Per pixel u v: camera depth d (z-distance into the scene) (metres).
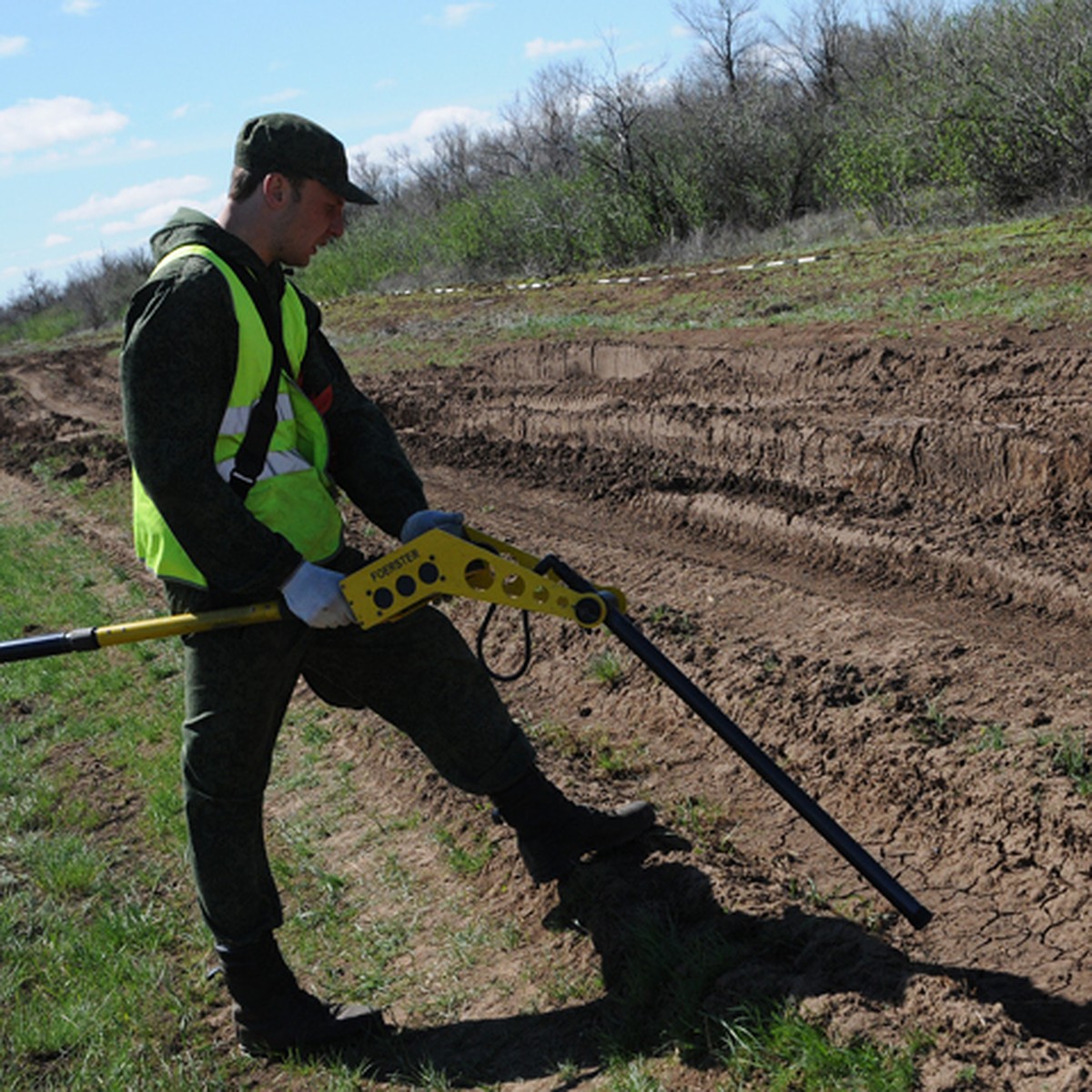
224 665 3.18
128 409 2.94
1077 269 11.23
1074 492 6.79
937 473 7.55
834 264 15.69
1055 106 17.52
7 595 10.09
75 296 61.34
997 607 5.98
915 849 4.09
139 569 10.00
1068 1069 2.64
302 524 3.22
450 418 12.94
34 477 15.83
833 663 5.27
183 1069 3.62
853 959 3.18
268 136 3.08
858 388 9.59
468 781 3.64
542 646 6.32
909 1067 2.74
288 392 3.27
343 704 3.64
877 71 23.58
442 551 3.14
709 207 24.80
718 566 7.20
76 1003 4.04
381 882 4.49
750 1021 3.04
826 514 7.51
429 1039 3.56
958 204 18.72
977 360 8.98
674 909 3.65
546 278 24.75
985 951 3.50
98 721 6.94
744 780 4.71
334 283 33.97
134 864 5.13
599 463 10.03
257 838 3.37
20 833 5.71
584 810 3.89
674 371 11.80
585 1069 3.23
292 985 3.56
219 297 2.97
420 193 40.94
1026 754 4.16
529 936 3.88
